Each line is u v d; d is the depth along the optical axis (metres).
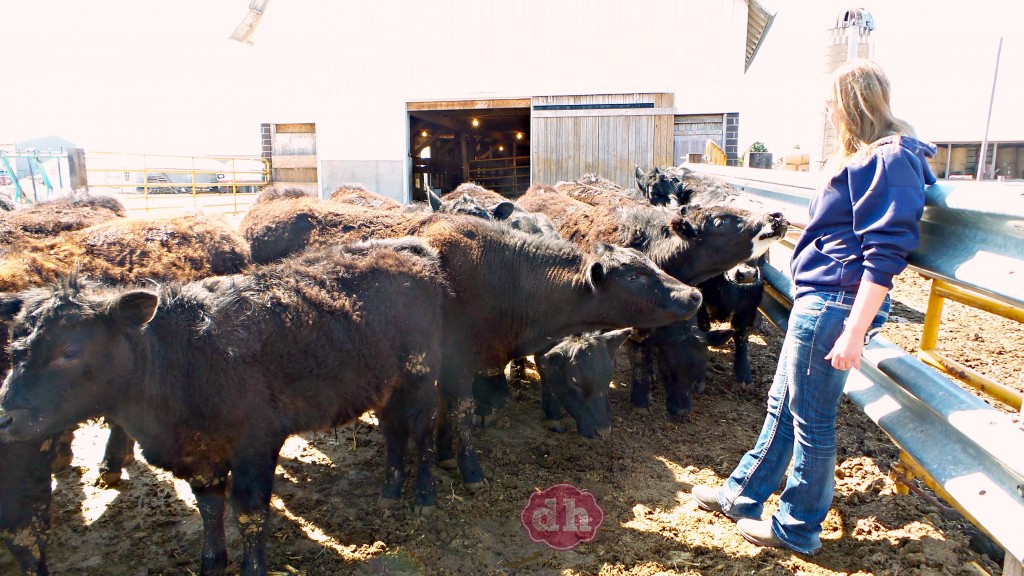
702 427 5.16
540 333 4.59
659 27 14.96
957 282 2.67
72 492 4.13
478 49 15.73
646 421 5.29
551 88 15.59
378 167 16.50
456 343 4.27
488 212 6.01
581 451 4.75
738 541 3.54
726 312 6.08
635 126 15.28
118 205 5.34
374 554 3.50
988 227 2.51
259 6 16.61
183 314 3.02
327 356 3.27
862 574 3.17
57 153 11.09
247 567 3.12
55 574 3.34
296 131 16.91
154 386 2.90
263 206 6.41
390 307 3.59
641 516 3.84
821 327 2.95
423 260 3.96
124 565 3.43
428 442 3.98
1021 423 2.31
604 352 4.64
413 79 16.08
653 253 5.63
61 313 2.65
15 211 4.62
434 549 3.55
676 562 3.36
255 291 3.28
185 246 4.40
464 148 24.77
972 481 2.54
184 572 3.38
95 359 2.72
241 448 3.03
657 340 5.28
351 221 5.49
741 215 5.22
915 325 6.95
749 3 14.82
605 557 3.43
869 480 4.01
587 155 15.59
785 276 6.03
